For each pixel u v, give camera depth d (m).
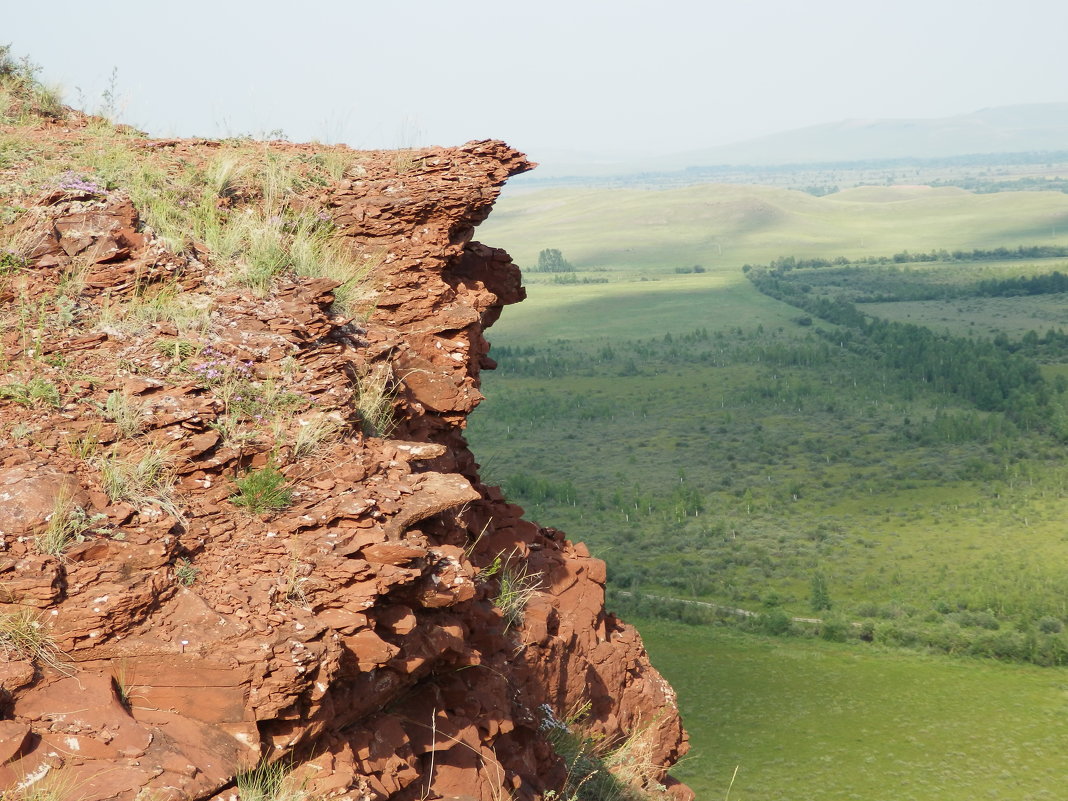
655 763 13.52
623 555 151.25
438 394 11.24
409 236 12.27
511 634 10.79
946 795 79.25
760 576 140.00
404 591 7.16
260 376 8.16
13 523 5.98
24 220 8.97
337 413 8.12
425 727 7.61
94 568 5.91
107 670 5.67
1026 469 192.88
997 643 111.69
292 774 5.90
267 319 8.84
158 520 6.46
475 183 12.80
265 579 6.37
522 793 8.63
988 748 88.44
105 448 6.93
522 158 14.19
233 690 5.69
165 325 8.26
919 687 102.06
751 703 97.12
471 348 12.35
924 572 141.38
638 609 124.38
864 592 134.00
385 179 12.95
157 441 7.09
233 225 10.74
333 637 6.22
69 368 7.53
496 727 8.53
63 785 4.91
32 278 8.41
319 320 9.14
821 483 194.75
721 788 79.88
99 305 8.43
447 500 7.81
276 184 12.22
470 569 7.68
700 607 125.25
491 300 12.98
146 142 13.22
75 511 6.18
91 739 5.23
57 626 5.61
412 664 7.15
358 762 6.58
